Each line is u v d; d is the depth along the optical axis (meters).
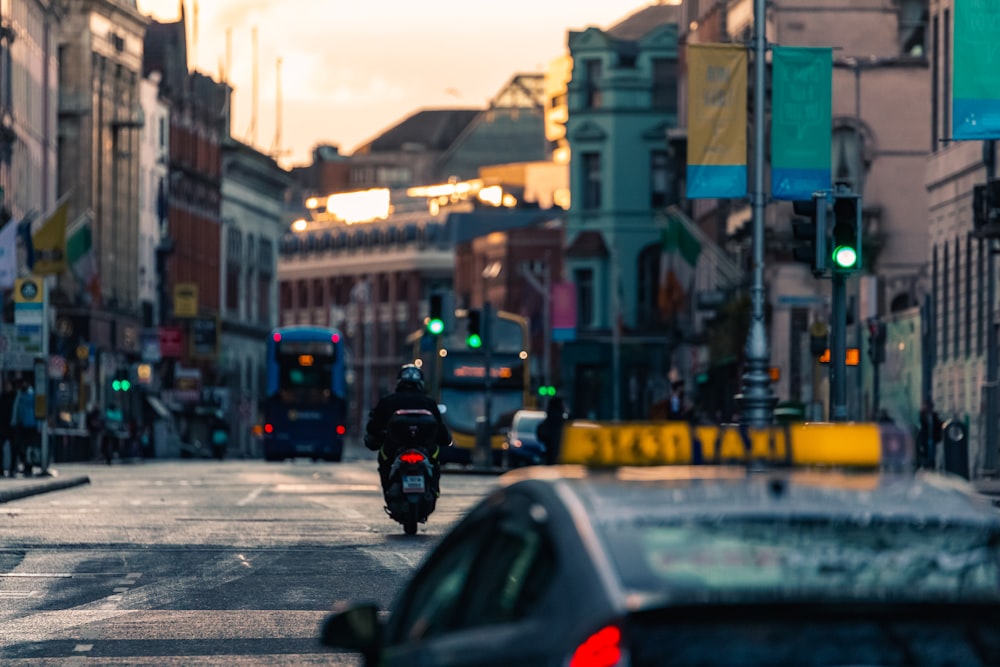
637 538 11.16
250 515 64.56
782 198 66.19
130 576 42.56
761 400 64.62
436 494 54.62
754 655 10.36
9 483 83.62
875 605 10.48
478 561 12.85
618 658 10.29
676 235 174.62
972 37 66.19
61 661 28.83
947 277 117.75
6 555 47.88
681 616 10.39
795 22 150.75
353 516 64.19
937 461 107.88
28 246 149.75
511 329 149.88
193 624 33.62
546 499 12.09
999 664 10.48
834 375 58.41
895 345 128.38
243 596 38.34
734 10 172.25
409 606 14.02
